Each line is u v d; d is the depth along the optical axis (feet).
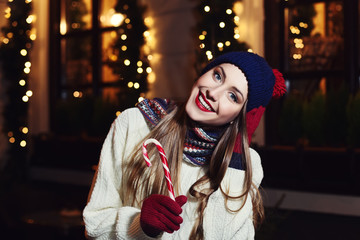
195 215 4.04
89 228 4.00
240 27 12.11
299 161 10.39
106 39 15.65
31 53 17.24
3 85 17.35
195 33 12.54
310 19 11.59
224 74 3.82
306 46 11.66
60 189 15.61
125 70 13.88
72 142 15.35
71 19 16.61
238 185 4.16
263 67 3.90
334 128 10.28
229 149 3.98
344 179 9.90
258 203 4.50
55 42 16.92
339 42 11.21
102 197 4.09
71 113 15.53
